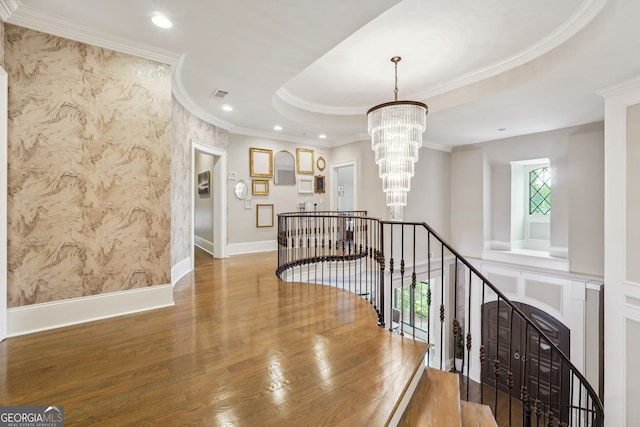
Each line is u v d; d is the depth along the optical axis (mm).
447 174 7867
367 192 6652
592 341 5254
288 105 5434
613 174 3932
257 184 6555
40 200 2594
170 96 3236
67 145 2693
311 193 7309
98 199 2852
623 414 3834
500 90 4098
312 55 3180
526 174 7387
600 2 2705
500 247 7359
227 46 3014
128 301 3031
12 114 2457
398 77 4465
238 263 5500
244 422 1525
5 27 2422
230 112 5160
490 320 6863
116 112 2920
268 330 2664
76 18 2555
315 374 1979
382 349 2338
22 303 2547
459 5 2834
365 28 3213
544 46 3484
